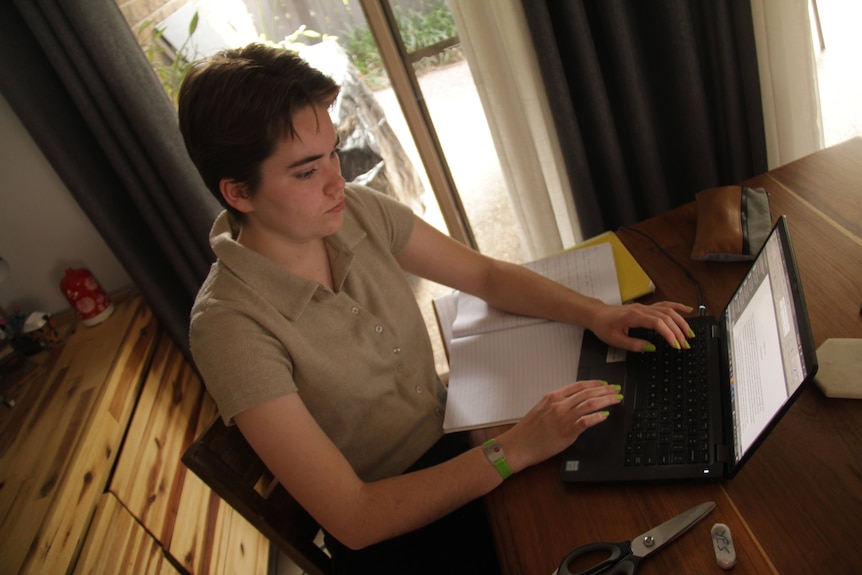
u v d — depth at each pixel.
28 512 1.13
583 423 0.77
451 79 1.99
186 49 1.78
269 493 0.98
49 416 1.39
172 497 1.46
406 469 1.04
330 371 0.92
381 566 1.03
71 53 1.38
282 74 0.74
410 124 1.93
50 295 1.82
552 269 1.13
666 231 1.11
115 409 1.41
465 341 1.06
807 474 0.67
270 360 0.84
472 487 0.80
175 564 1.35
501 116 1.72
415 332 1.05
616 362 0.90
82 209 1.58
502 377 0.97
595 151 1.72
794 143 1.78
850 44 2.64
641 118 1.63
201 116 0.74
